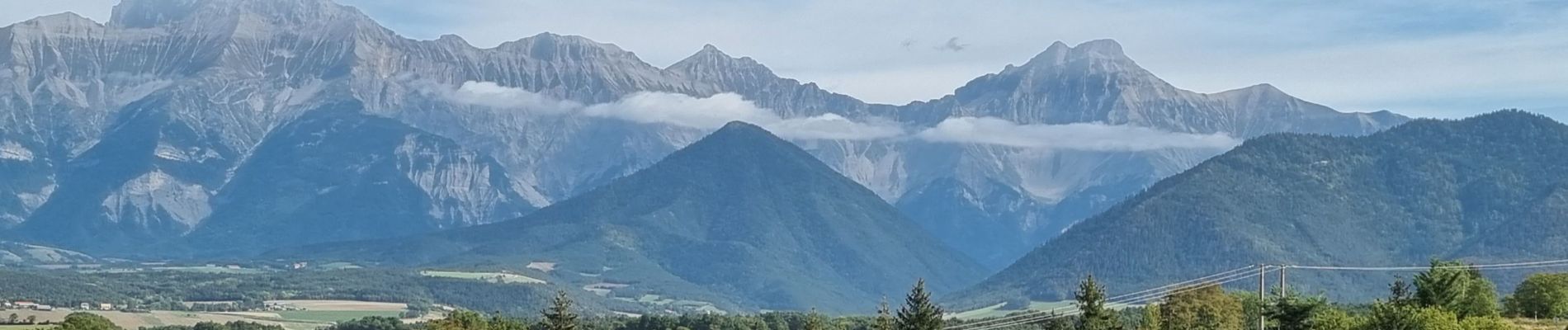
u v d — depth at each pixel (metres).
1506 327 199.00
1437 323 196.75
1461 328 196.38
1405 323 198.88
